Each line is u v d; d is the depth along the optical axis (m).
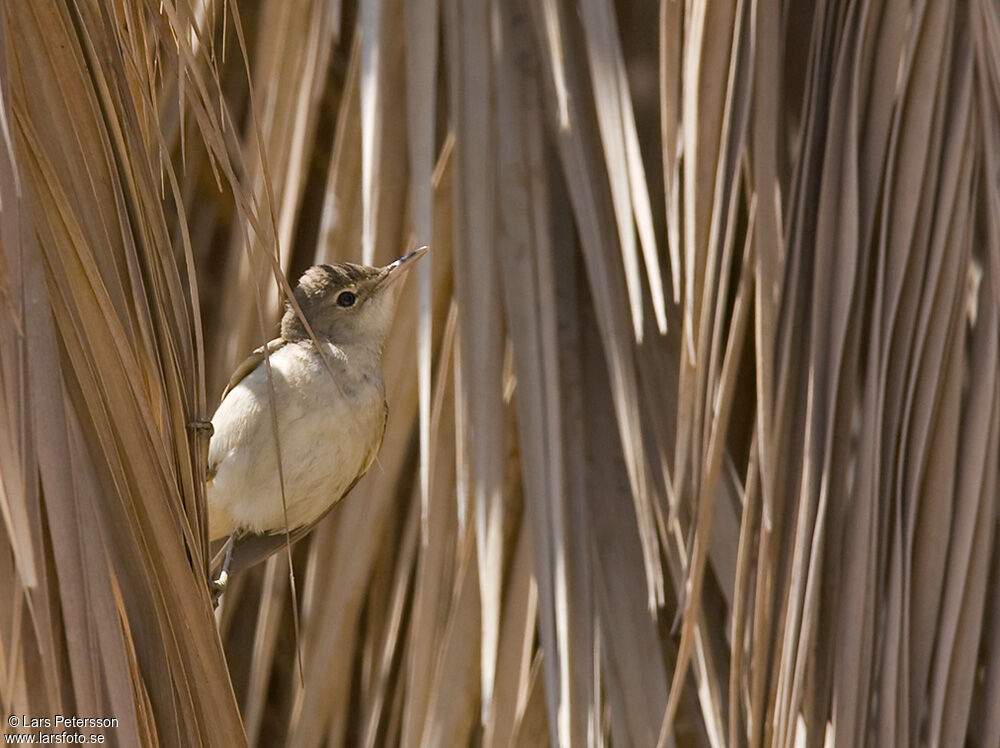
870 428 7.05
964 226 7.24
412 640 8.81
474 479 7.92
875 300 7.18
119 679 4.68
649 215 7.61
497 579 7.70
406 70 8.98
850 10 7.49
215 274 10.98
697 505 7.30
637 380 8.13
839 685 6.82
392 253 9.58
